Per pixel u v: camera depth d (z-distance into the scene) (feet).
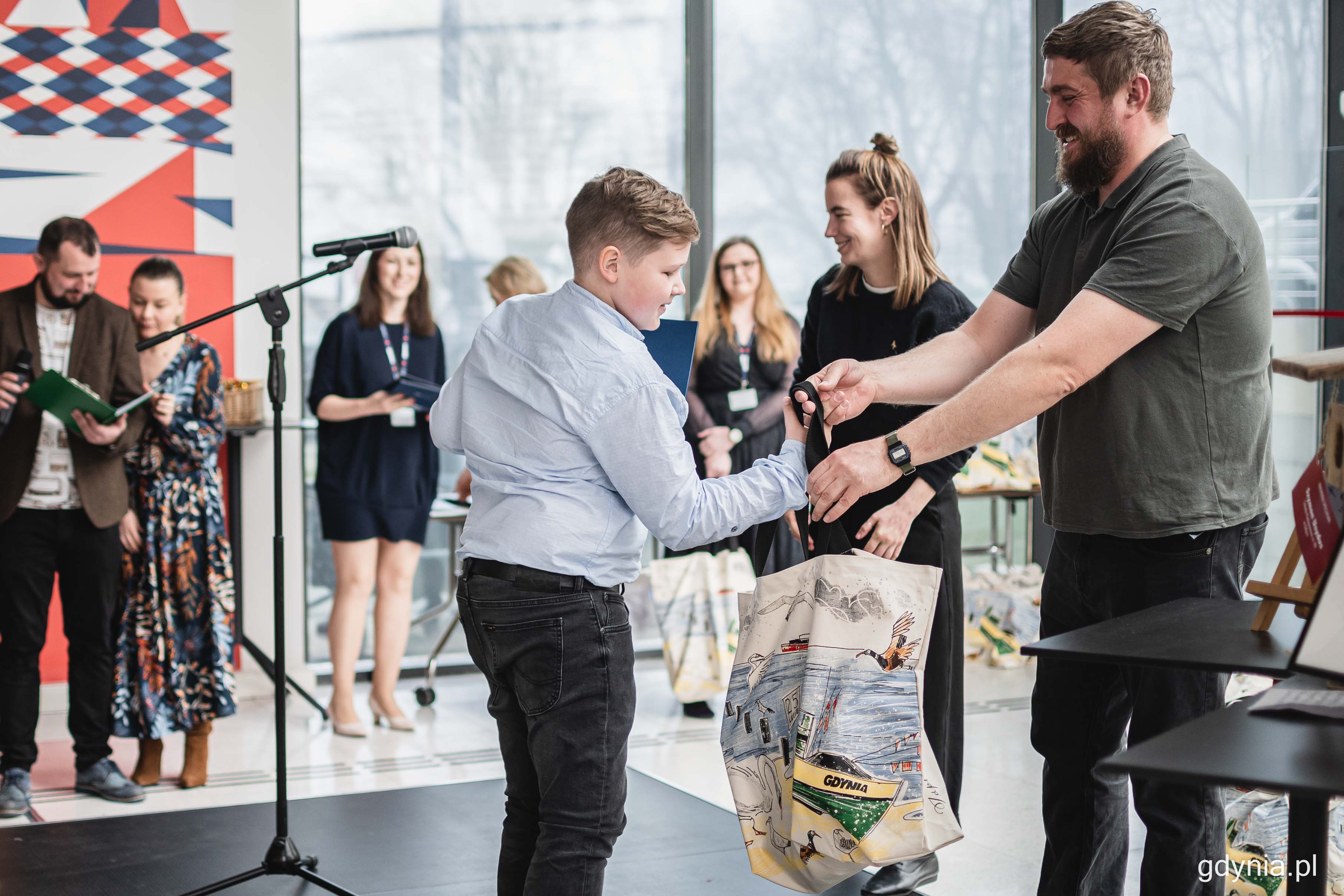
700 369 15.06
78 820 10.60
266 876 9.22
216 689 11.59
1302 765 3.66
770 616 6.50
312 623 16.49
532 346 6.30
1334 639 4.32
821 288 9.38
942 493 8.86
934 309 8.61
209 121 15.33
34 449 11.02
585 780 6.30
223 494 15.58
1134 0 15.07
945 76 17.99
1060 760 7.18
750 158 17.81
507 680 6.57
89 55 14.84
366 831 10.30
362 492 13.79
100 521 11.03
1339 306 13.06
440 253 16.92
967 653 17.11
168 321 11.81
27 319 11.13
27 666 11.12
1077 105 6.52
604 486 6.31
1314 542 4.99
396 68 16.53
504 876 6.86
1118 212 6.56
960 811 11.13
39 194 14.76
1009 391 6.13
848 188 8.70
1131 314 6.10
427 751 13.15
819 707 6.19
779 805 6.43
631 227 6.13
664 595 14.74
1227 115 14.19
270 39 15.51
